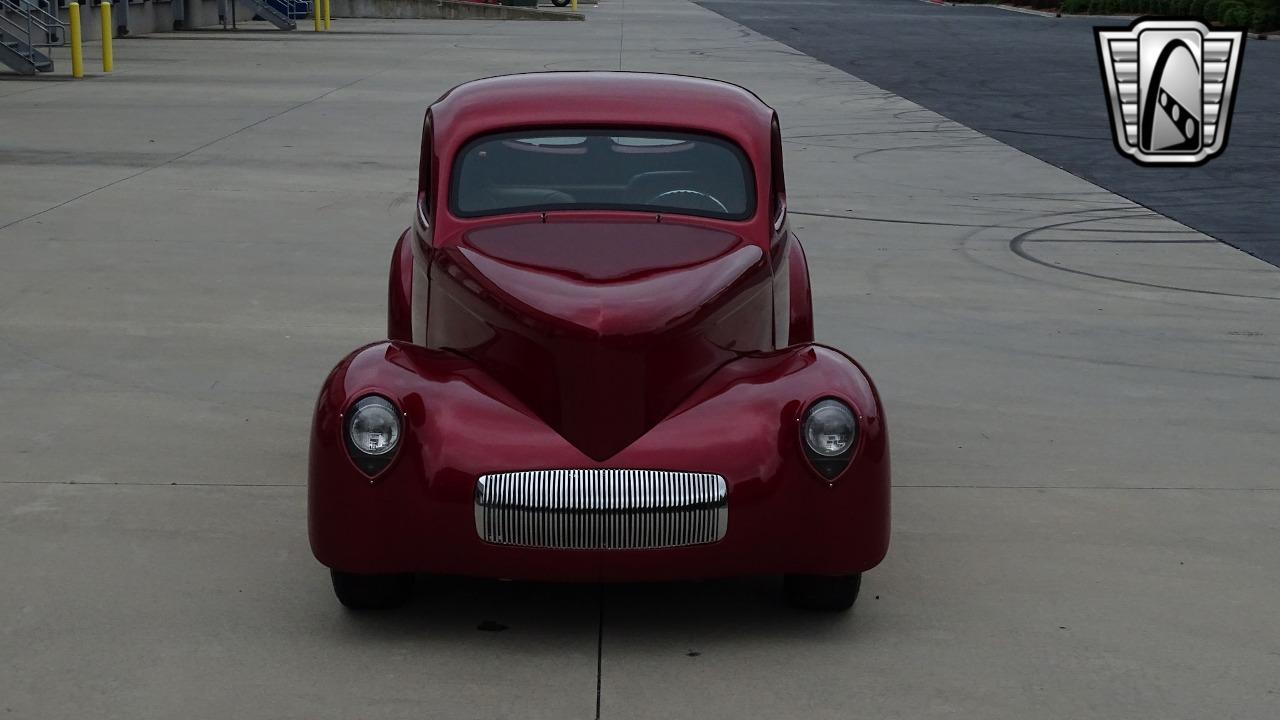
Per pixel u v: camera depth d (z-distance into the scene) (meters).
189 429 6.63
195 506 5.64
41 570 4.98
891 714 4.05
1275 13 42.38
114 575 4.95
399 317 5.80
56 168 14.64
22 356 7.82
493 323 4.63
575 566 4.36
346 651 4.40
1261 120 21.14
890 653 4.46
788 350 4.81
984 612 4.79
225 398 7.13
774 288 5.34
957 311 9.42
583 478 4.34
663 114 5.60
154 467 6.10
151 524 5.44
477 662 4.34
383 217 12.40
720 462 4.38
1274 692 4.23
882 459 4.51
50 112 19.61
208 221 12.01
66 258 10.39
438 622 4.64
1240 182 15.50
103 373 7.52
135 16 37.62
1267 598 4.96
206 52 32.00
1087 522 5.68
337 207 12.82
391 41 37.56
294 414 6.89
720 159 5.52
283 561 5.11
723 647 4.48
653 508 4.32
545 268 4.88
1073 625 4.70
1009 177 15.62
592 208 5.43
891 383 7.70
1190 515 5.79
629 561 4.35
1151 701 4.16
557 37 40.34
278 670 4.26
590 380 4.43
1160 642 4.57
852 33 43.22
